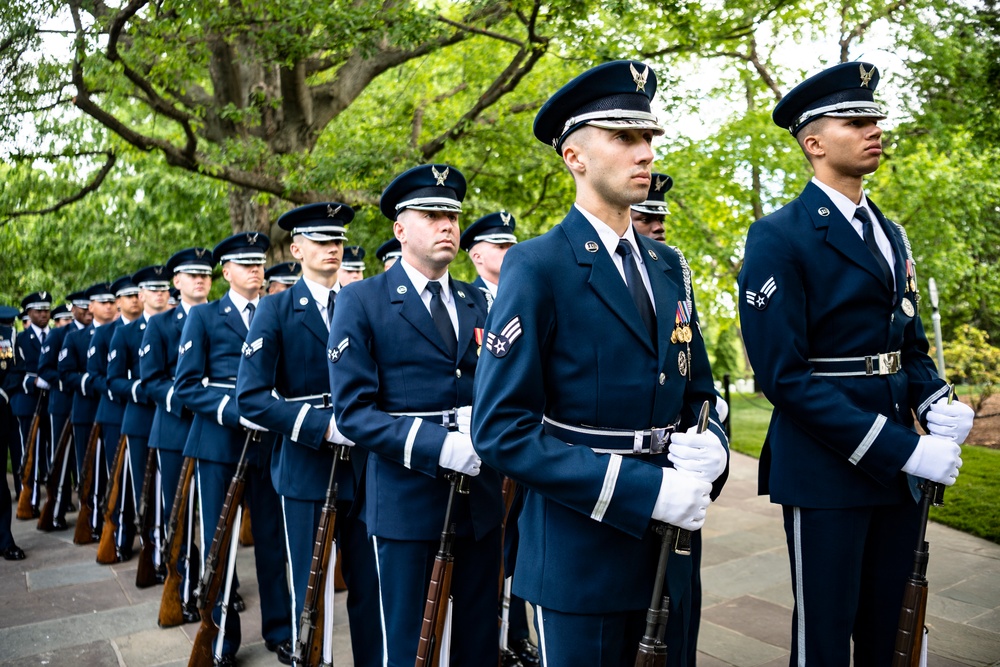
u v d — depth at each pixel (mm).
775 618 4289
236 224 10172
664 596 2059
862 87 2766
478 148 10641
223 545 3969
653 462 2158
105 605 5086
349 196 8844
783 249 2760
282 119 9688
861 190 2898
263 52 8055
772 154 12477
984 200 13805
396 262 3508
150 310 6504
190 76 8164
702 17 8898
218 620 4016
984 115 9508
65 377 7645
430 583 2924
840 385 2736
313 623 3453
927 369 2879
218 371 4754
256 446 4309
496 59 10945
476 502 3188
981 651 3717
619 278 2182
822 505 2695
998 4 8859
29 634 4586
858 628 2875
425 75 11773
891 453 2529
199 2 7086
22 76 7223
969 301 16156
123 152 9945
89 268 12773
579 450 2023
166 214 12703
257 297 4992
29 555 6410
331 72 11828
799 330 2721
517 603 4086
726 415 3006
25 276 12945
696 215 12969
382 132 10625
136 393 5902
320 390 4066
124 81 8047
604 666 2090
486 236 4957
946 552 5199
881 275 2736
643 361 2162
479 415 2111
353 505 3578
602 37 8273
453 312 3445
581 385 2133
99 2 7336
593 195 2209
